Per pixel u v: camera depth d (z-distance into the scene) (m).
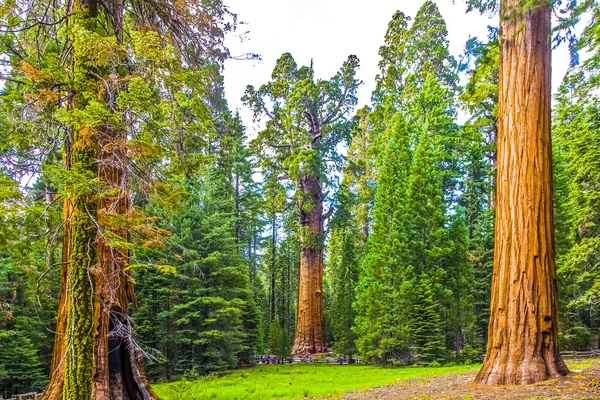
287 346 24.34
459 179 26.69
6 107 5.75
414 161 20.89
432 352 18.09
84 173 4.80
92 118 4.61
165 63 5.50
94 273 5.26
